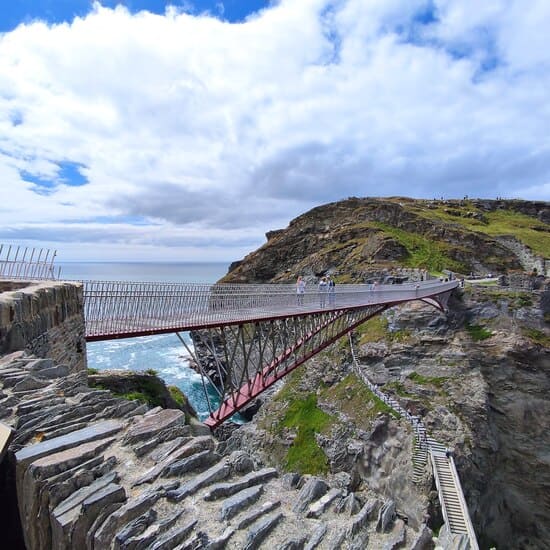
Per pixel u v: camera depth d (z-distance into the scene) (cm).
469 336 4309
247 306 2069
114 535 373
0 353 779
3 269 1625
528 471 3666
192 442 525
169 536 370
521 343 4025
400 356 4422
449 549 503
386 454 3384
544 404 3816
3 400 583
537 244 7325
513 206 10412
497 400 3894
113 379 1898
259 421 4844
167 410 603
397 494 3064
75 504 403
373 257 6675
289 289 2998
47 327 1028
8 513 470
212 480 468
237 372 4741
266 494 475
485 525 3341
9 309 820
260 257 8838
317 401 4550
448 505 2525
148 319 1545
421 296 3706
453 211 9550
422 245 7094
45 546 402
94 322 1393
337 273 6906
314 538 411
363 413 3866
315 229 8931
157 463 478
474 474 3288
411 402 3884
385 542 438
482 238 7150
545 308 4347
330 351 5031
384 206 8412
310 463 3869
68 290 1205
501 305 4403
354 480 3497
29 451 466
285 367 2788
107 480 435
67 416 561
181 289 1700
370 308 3494
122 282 1487
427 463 2983
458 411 3725
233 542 383
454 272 6109
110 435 532
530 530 3584
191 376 6606
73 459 459
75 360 1241
